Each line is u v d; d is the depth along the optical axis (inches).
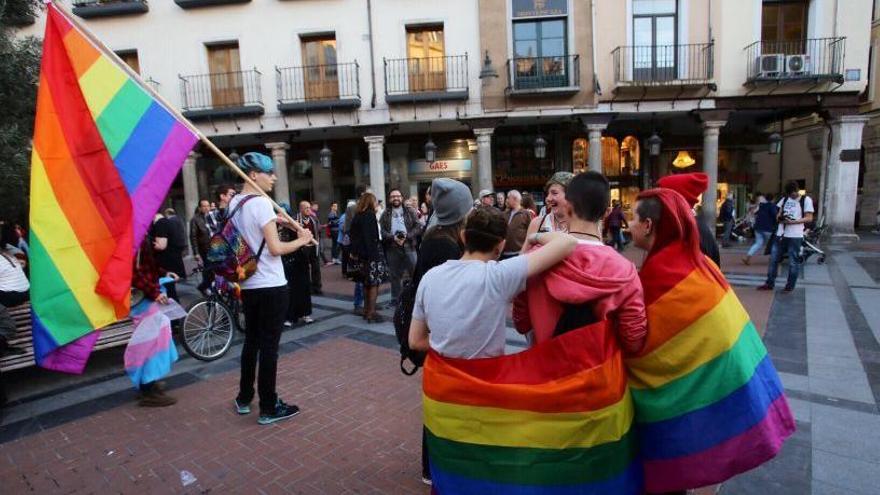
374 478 113.5
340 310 285.1
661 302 72.1
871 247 516.4
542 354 67.2
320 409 150.9
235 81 574.9
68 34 122.1
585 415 65.7
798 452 118.0
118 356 215.3
